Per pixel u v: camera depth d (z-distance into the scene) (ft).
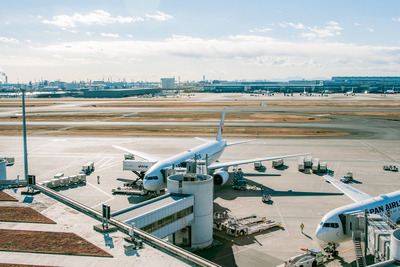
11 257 93.61
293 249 128.47
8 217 124.16
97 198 189.57
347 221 119.96
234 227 142.61
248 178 235.61
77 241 103.60
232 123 523.70
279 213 166.40
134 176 236.22
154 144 357.61
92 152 318.45
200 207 132.46
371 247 108.37
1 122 549.95
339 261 120.57
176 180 144.05
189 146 345.31
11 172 244.63
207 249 130.41
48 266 88.53
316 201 184.55
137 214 117.19
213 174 219.00
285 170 256.32
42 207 135.74
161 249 98.27
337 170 252.83
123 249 98.02
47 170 250.57
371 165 267.18
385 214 134.31
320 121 536.42
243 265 116.57
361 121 533.55
